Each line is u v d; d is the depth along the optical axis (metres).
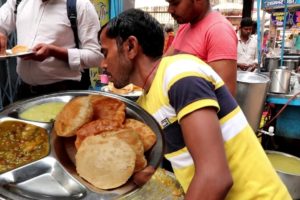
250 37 4.14
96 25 1.68
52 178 0.60
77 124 0.66
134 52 0.70
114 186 0.55
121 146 0.58
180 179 0.76
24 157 0.66
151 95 0.71
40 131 0.72
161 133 0.66
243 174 0.71
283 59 2.99
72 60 1.58
